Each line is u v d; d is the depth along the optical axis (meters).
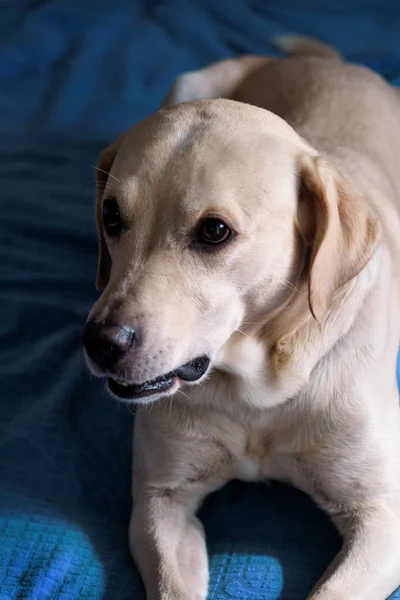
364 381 1.53
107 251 1.71
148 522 1.57
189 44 3.48
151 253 1.34
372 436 1.53
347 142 2.03
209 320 1.37
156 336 1.31
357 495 1.54
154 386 1.39
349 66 2.41
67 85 3.24
